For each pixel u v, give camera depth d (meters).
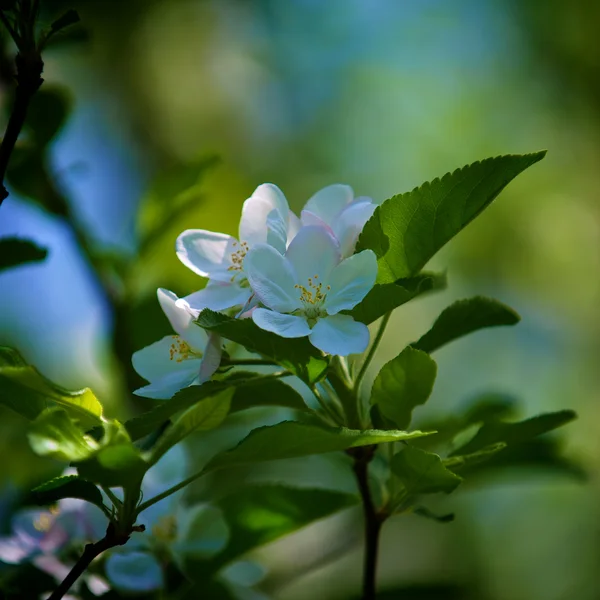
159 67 2.06
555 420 1.17
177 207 1.33
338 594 1.36
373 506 1.17
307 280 1.14
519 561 1.86
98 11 1.92
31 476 1.28
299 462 1.33
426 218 1.15
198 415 1.12
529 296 2.29
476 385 2.22
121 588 1.20
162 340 1.17
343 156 2.28
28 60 1.14
